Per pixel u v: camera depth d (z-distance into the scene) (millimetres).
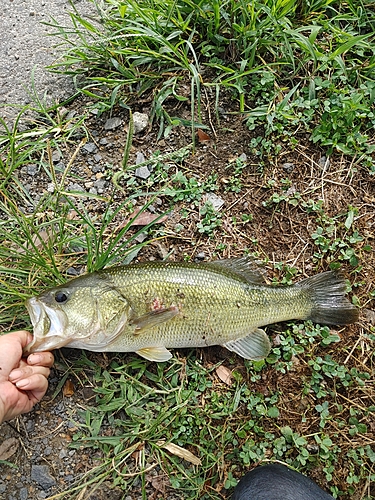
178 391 439
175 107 531
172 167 513
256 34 508
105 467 422
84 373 445
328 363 448
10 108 541
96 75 548
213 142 520
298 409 443
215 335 433
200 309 427
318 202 495
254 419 439
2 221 478
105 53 532
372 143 512
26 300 407
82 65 550
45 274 461
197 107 525
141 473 417
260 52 525
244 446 430
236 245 489
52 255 449
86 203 503
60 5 593
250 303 436
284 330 461
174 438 430
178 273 427
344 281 455
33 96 545
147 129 526
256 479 402
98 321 408
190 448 434
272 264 484
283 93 523
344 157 510
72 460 427
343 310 450
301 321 463
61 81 552
